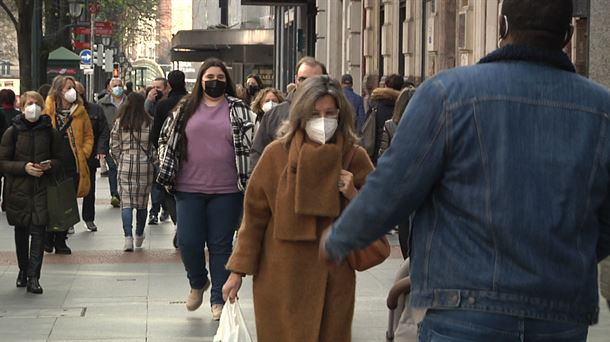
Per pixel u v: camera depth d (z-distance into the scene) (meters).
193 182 17.08
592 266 7.04
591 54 21.88
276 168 11.69
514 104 6.95
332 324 11.67
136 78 156.38
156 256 25.56
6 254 25.89
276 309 11.74
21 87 62.19
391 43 51.03
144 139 26.47
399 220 7.07
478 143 6.90
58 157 20.59
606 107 7.07
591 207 7.00
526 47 7.12
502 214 6.82
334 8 65.69
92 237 29.03
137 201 26.56
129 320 18.11
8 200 20.59
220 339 11.88
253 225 11.80
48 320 18.14
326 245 7.20
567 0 7.16
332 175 11.45
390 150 7.01
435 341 7.00
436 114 6.95
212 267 17.38
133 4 99.81
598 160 6.99
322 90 11.44
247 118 17.14
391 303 10.66
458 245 6.94
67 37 77.31
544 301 6.81
